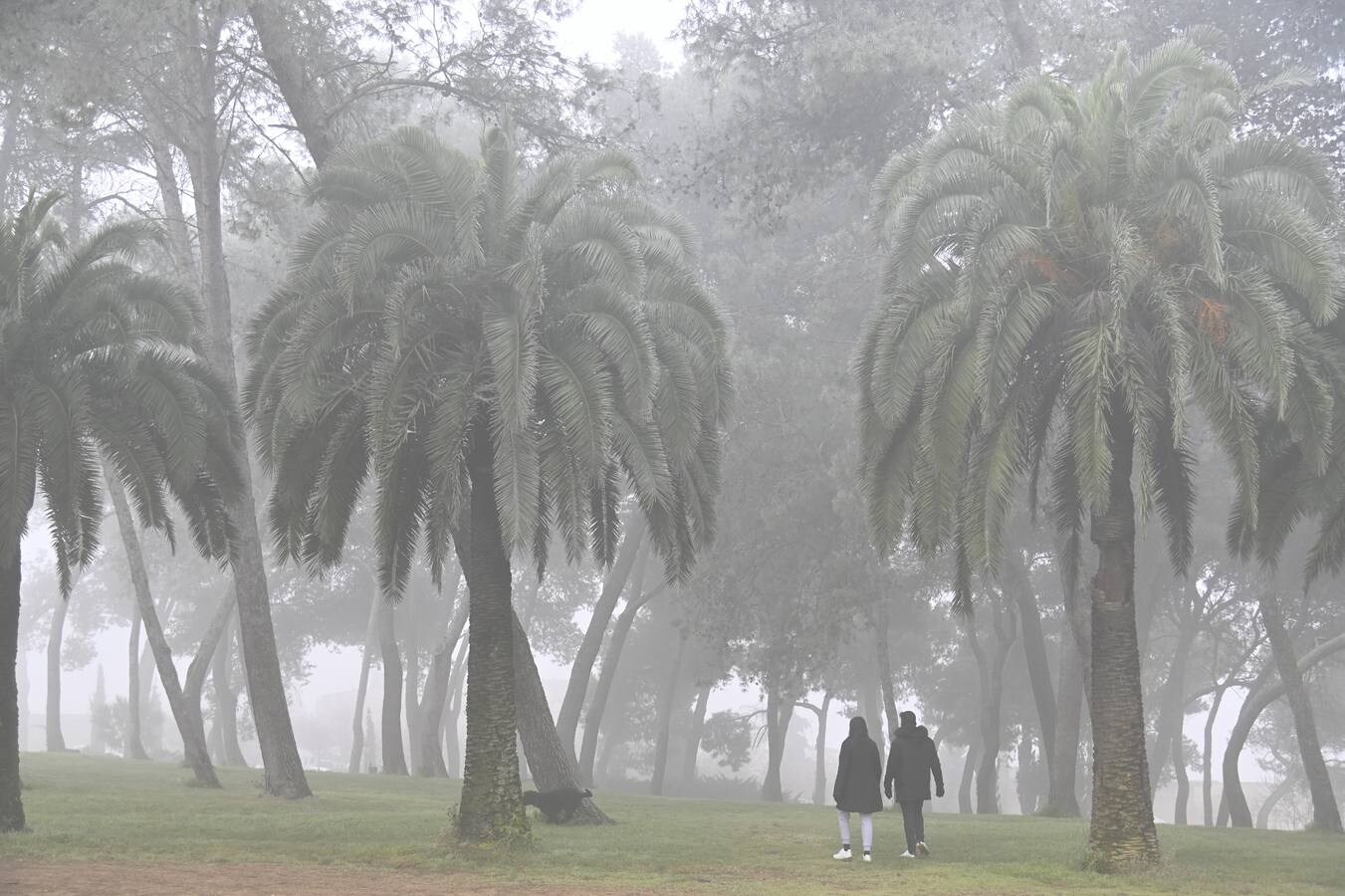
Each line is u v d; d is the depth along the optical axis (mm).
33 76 28172
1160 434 18375
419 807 26578
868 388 18016
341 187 17891
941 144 17344
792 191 35125
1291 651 34375
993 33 36156
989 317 15984
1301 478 17672
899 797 17484
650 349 16641
